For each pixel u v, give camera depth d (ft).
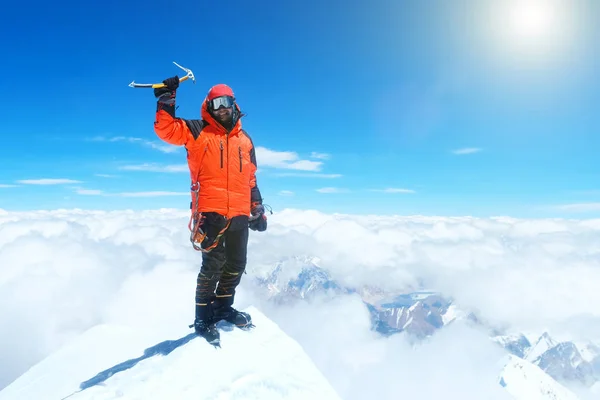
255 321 18.17
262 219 17.39
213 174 14.97
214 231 15.11
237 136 15.75
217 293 17.21
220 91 14.70
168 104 13.84
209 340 14.97
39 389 15.26
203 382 12.40
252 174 17.01
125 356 17.30
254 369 13.58
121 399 11.28
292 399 12.42
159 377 12.48
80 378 15.74
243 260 16.56
